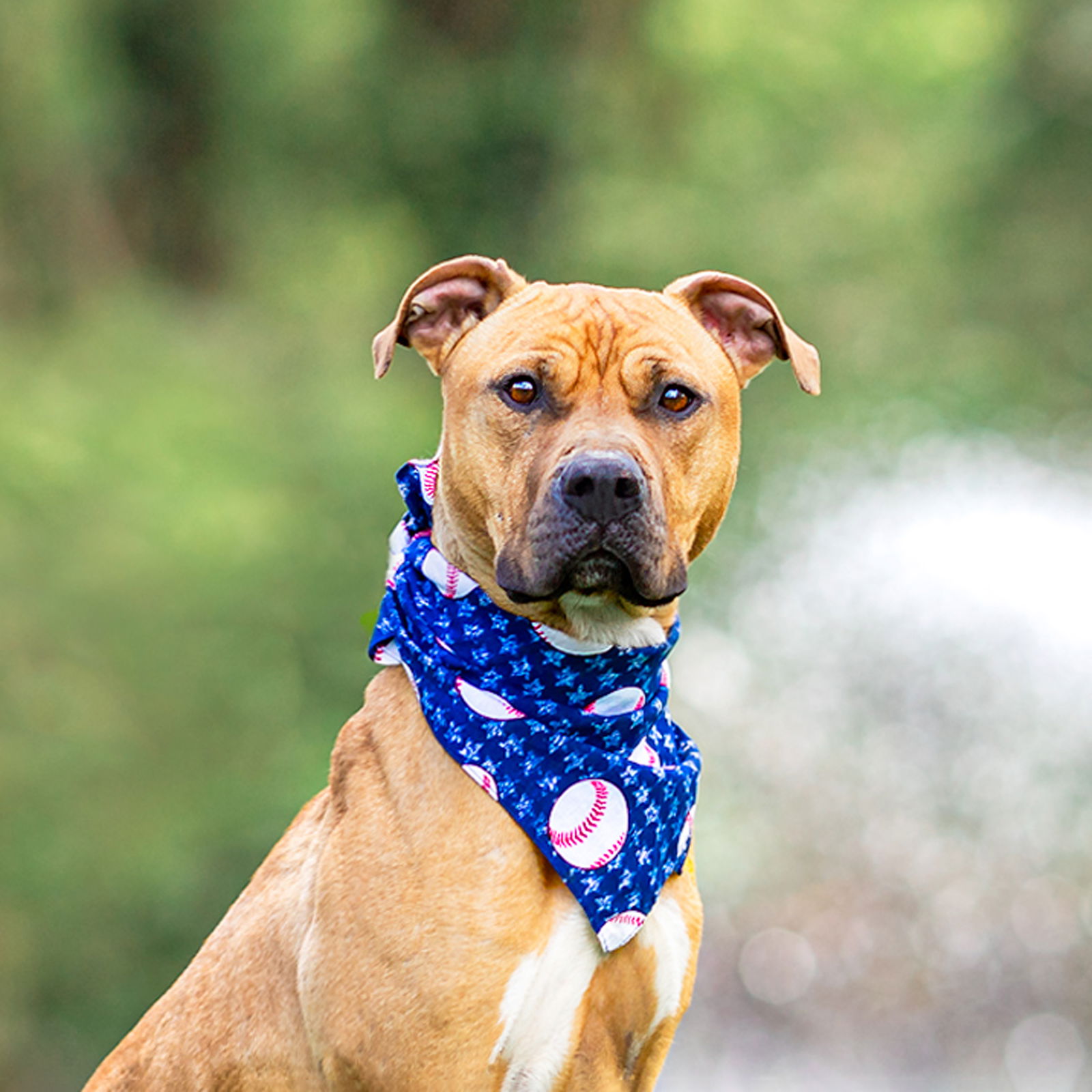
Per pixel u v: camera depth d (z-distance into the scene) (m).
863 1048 14.42
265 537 15.38
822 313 22.94
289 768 13.81
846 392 21.95
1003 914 15.67
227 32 24.30
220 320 21.75
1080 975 15.05
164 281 23.56
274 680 14.52
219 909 12.90
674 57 23.75
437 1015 4.23
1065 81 25.52
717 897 15.95
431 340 4.95
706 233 22.66
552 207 24.16
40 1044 11.98
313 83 25.00
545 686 4.50
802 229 22.97
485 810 4.37
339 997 4.30
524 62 24.20
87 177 22.69
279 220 24.61
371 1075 4.28
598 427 4.38
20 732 12.94
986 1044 14.38
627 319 4.64
